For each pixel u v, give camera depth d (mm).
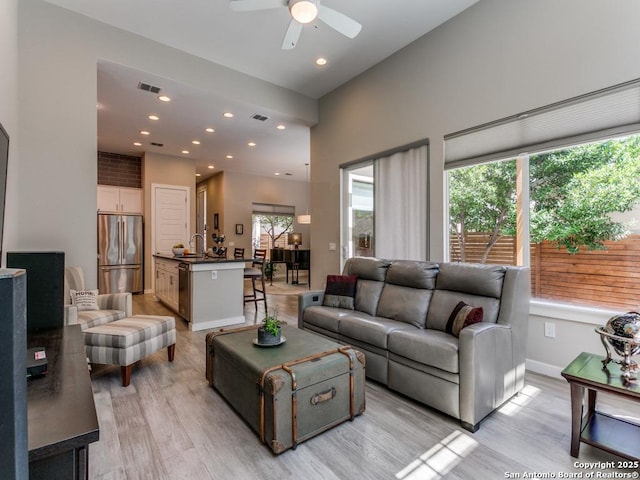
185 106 4660
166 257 5535
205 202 10719
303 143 6594
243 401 2100
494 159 3086
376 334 2654
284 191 10523
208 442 1910
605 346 1855
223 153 7414
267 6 2529
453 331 2424
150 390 2584
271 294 7141
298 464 1720
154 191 7359
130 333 2721
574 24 2533
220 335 2643
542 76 2717
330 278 3713
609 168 2521
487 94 3092
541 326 2801
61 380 1301
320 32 3562
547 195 2852
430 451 1825
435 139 3555
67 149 3229
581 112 2529
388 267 3439
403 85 3889
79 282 3244
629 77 2279
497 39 3010
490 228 3238
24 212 3029
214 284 4488
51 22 3150
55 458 896
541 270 2895
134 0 3092
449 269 2854
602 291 2562
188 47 3852
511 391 2354
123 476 1629
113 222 6734
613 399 2361
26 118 3031
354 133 4598
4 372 568
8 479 570
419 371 2334
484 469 1675
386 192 4164
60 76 3189
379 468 1687
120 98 4398
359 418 2182
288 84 4801
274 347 2320
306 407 1907
